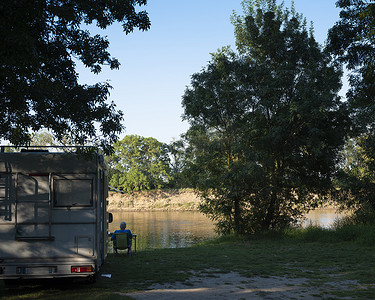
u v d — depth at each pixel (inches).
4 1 218.4
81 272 295.4
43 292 303.4
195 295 294.4
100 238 327.9
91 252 298.0
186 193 3442.4
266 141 823.7
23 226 293.1
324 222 1460.4
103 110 354.9
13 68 279.9
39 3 248.5
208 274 391.5
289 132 829.2
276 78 817.5
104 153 363.6
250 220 871.7
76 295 286.5
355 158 908.6
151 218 2247.8
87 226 299.3
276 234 828.6
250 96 832.9
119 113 369.4
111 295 281.7
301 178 874.8
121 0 366.9
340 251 580.7
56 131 363.6
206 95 860.0
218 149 871.1
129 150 3782.0
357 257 512.7
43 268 292.0
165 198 3432.6
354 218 846.5
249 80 860.0
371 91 663.1
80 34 376.8
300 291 312.7
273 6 913.5
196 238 1203.9
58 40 344.5
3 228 291.7
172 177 3599.9
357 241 681.0
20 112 351.6
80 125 353.7
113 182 3695.9
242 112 862.5
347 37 630.5
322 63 859.4
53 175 299.7
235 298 285.9
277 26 881.5
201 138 898.7
